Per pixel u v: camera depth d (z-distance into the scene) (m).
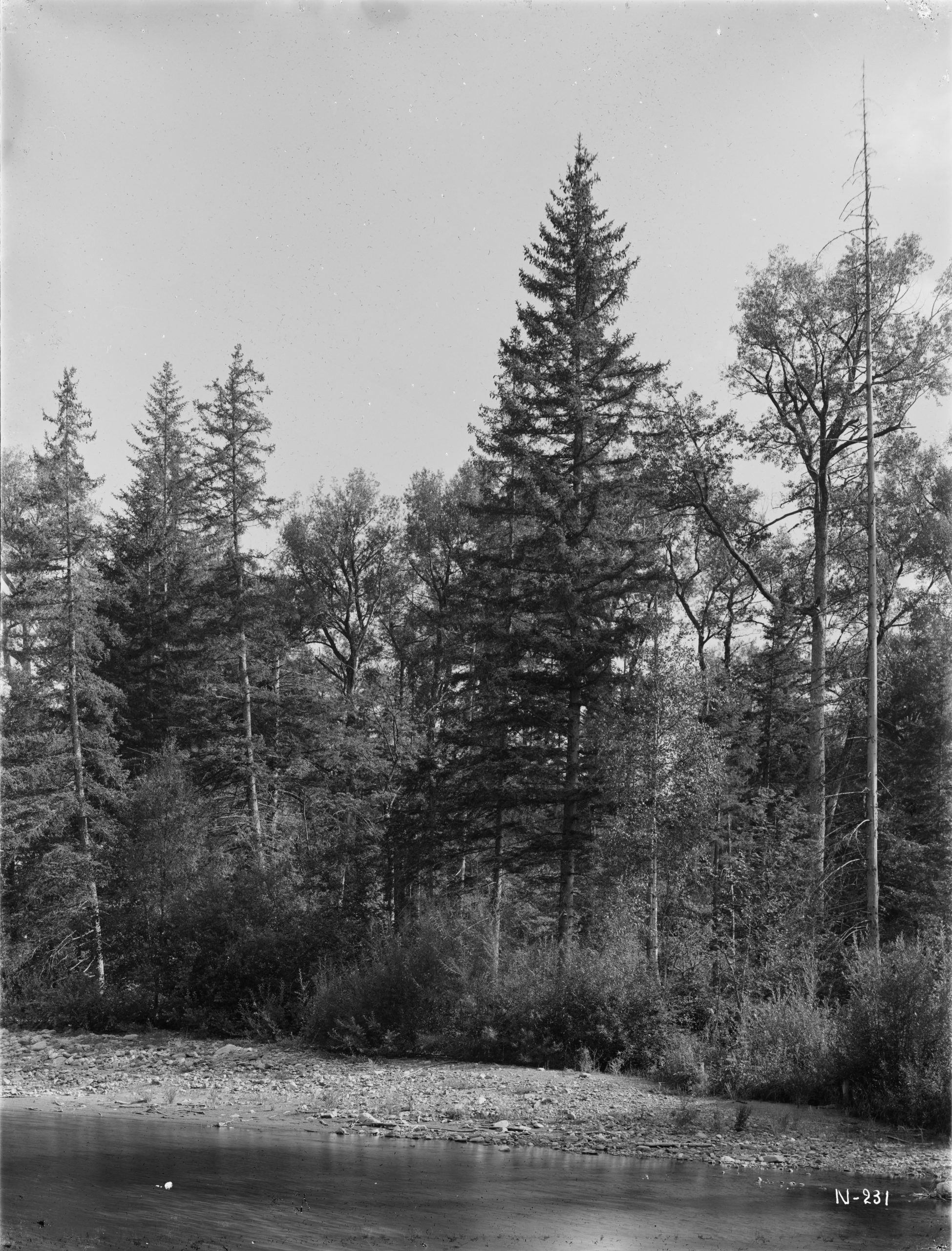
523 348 35.31
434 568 55.75
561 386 34.94
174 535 54.28
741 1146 15.36
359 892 32.59
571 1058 23.09
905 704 38.31
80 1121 16.84
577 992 23.59
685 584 45.09
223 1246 9.37
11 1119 16.84
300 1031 28.45
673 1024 22.70
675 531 41.81
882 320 34.62
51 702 38.44
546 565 34.22
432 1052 25.02
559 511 33.69
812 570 41.66
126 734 47.28
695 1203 11.79
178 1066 24.33
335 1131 16.30
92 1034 30.34
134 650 50.25
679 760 30.70
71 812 36.59
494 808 34.19
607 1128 16.62
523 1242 9.92
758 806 30.61
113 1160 13.15
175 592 51.72
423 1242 9.78
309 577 56.62
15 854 37.31
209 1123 16.88
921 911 33.66
